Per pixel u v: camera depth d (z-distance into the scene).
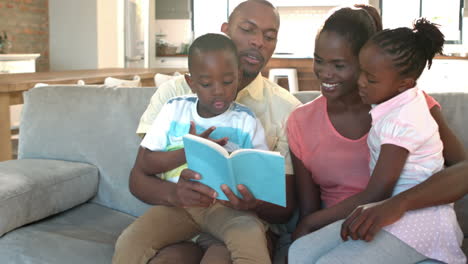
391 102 1.24
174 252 1.31
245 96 1.61
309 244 1.21
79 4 7.43
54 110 1.90
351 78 1.33
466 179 1.18
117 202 1.78
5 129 2.97
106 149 1.81
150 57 9.13
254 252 1.21
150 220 1.35
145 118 1.63
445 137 1.34
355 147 1.41
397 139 1.19
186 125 1.44
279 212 1.49
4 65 6.16
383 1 8.53
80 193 1.73
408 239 1.11
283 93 1.64
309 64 5.66
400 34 1.21
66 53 7.58
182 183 1.29
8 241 1.46
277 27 1.54
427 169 1.23
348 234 1.13
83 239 1.48
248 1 1.52
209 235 1.42
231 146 1.40
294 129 1.50
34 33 7.37
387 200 1.13
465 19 8.41
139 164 1.48
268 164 1.17
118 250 1.30
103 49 7.59
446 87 7.32
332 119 1.44
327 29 1.33
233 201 1.24
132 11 8.28
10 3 6.92
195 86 1.38
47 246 1.43
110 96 1.87
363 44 1.30
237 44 1.51
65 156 1.85
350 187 1.44
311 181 1.52
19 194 1.49
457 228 1.18
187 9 9.20
